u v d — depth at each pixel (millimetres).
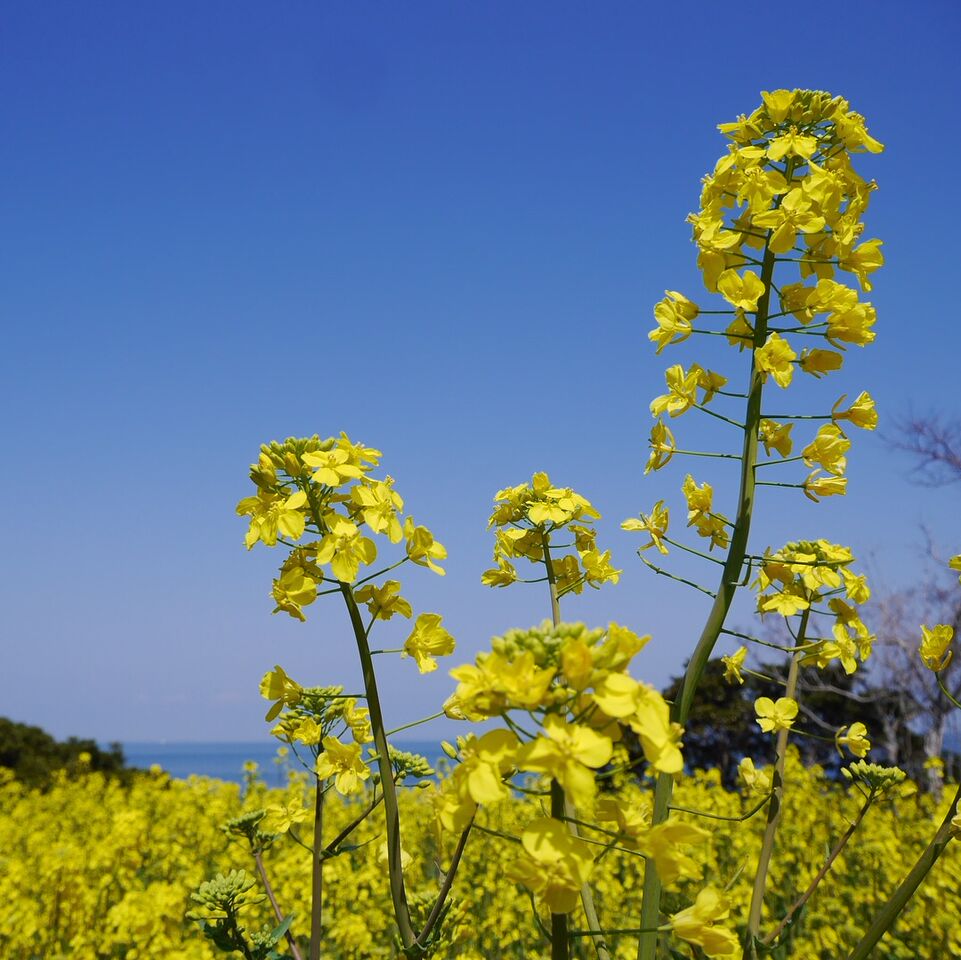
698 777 12492
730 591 3098
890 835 8539
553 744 1740
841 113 3350
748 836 8859
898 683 21312
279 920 3645
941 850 2795
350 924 6535
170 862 9773
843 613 3611
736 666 3723
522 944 7504
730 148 3445
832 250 3244
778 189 3242
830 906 7398
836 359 3225
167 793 15055
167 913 6523
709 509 3365
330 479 2834
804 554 3697
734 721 24141
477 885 8820
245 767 11742
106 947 6883
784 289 3250
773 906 7902
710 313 3311
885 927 2799
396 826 2705
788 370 3062
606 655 1848
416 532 2957
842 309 3121
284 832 3578
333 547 2824
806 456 3215
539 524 3893
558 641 1963
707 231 3283
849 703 23359
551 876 1790
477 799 1758
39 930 7523
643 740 1772
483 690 1850
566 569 3908
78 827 14031
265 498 2975
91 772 27234
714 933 1937
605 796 2074
